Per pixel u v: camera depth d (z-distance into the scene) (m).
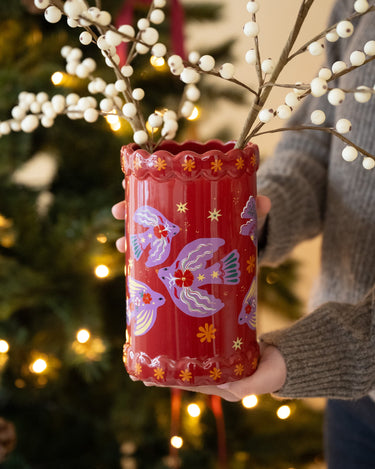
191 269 0.74
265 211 0.89
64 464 1.55
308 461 1.68
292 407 1.69
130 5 1.16
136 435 1.55
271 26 2.07
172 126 0.79
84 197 1.41
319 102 1.03
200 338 0.75
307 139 1.05
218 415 1.46
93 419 1.58
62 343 1.42
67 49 0.86
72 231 1.31
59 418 1.61
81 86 1.29
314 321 0.81
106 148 1.41
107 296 1.52
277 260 1.00
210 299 0.75
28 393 1.52
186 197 0.74
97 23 0.69
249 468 1.63
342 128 0.69
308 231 1.03
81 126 1.35
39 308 1.46
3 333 1.39
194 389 0.80
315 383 0.79
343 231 0.98
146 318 0.76
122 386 1.54
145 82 1.40
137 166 0.75
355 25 0.98
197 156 0.73
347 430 1.07
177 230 0.74
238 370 0.76
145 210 0.75
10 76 1.23
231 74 0.71
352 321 0.82
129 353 0.78
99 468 1.58
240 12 2.08
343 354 0.81
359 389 0.80
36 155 1.45
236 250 0.76
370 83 0.92
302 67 2.07
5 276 1.30
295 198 0.99
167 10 1.36
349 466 1.07
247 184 0.76
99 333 1.35
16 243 1.35
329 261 1.01
